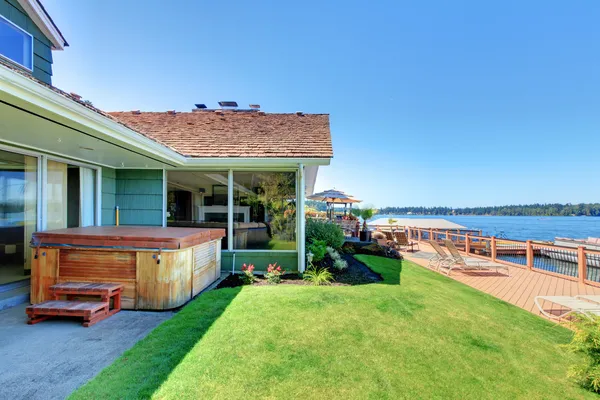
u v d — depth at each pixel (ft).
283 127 27.91
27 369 8.38
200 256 16.84
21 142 14.33
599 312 13.12
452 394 7.87
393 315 13.52
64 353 9.40
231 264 22.35
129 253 13.93
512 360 9.89
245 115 31.68
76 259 14.11
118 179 23.53
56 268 14.10
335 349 10.08
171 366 8.58
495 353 10.33
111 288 13.05
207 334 10.82
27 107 9.11
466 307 15.39
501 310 15.52
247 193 23.03
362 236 46.65
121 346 9.97
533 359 10.00
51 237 14.15
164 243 13.80
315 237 29.50
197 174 23.41
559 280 24.06
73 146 15.24
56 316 12.65
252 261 22.47
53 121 10.64
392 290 17.89
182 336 10.60
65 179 19.31
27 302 14.82
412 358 9.71
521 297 18.97
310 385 7.97
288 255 22.53
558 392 8.16
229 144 23.40
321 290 17.13
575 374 8.64
